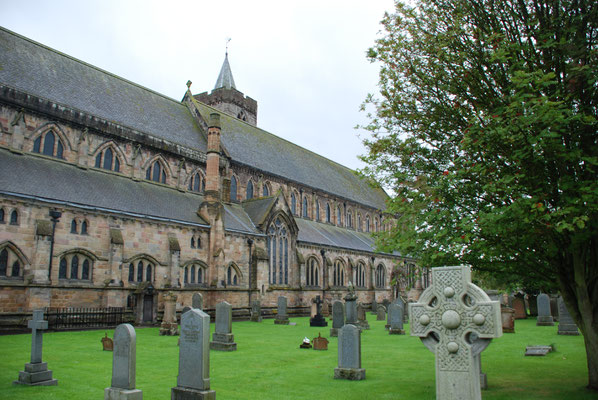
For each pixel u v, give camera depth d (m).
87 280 38.72
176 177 54.53
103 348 23.88
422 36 17.92
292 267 62.66
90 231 39.28
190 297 46.72
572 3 14.49
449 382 10.36
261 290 54.97
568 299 16.09
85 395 14.49
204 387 13.69
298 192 75.19
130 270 41.84
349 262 73.75
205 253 49.81
